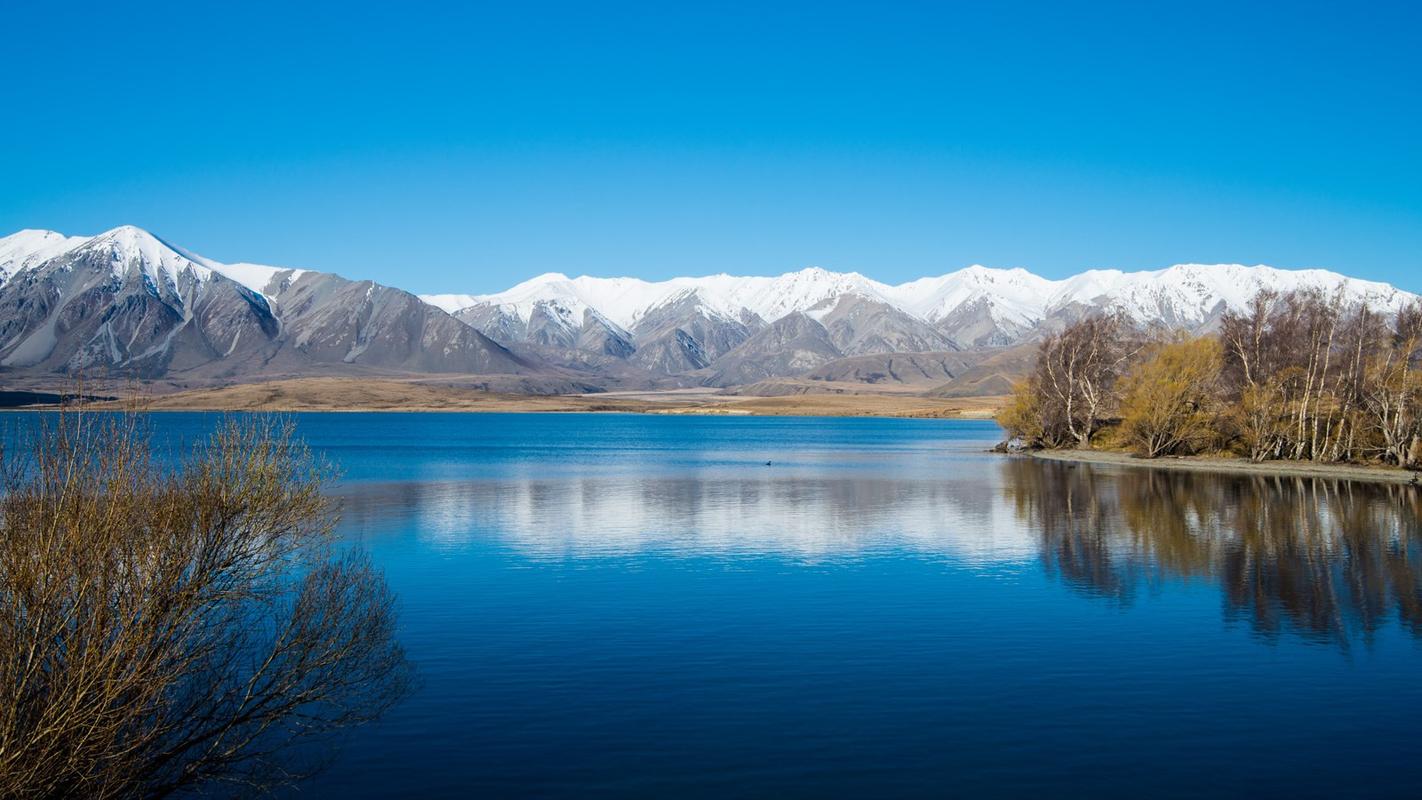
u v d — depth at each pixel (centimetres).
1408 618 3031
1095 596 3369
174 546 1655
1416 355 8594
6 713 1307
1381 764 1917
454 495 6894
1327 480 7719
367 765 1895
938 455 12156
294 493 1984
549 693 2323
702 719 2156
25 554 1387
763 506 6175
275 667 2162
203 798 1750
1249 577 3684
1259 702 2266
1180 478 8025
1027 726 2117
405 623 2992
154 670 1558
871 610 3172
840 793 1791
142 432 1648
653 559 4166
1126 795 1786
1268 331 9762
